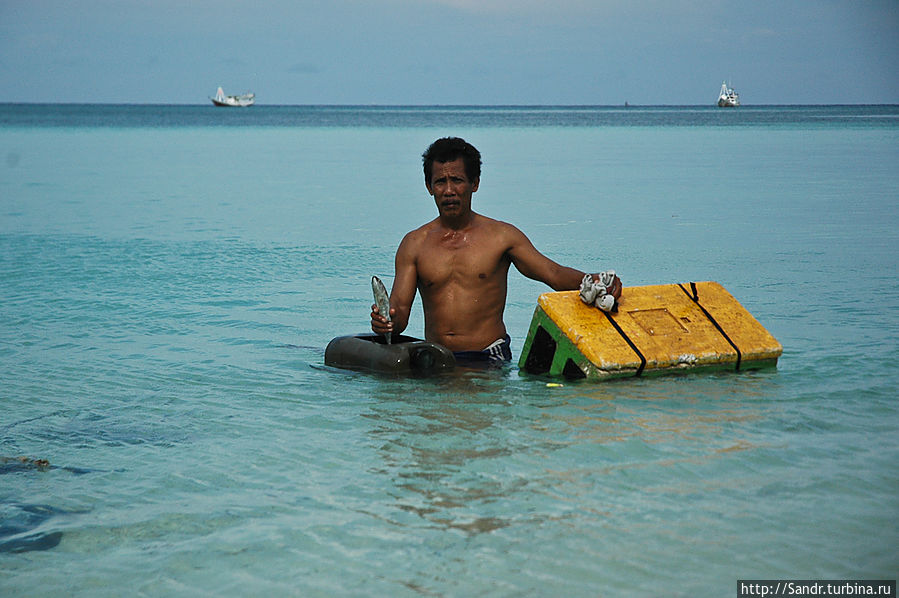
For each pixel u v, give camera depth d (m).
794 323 6.80
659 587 2.74
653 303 5.55
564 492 3.48
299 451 4.05
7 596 2.78
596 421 4.39
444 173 5.71
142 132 62.59
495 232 5.85
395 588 2.76
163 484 3.70
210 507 3.44
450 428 4.33
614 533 3.12
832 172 24.91
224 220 14.84
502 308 5.96
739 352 5.36
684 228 13.46
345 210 16.55
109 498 3.56
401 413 4.61
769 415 4.45
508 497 3.44
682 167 27.81
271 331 6.94
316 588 2.78
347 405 4.81
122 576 2.90
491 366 5.63
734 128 67.06
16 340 6.54
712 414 4.48
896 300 7.71
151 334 6.79
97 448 4.17
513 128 74.31
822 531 3.12
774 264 9.93
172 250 11.34
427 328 6.00
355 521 3.26
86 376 5.53
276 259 10.72
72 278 9.30
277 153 37.97
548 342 5.43
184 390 5.19
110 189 20.72
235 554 3.03
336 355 5.75
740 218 14.71
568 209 16.25
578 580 2.78
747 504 3.35
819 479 3.59
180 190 20.61
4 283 8.98
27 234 12.81
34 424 4.55
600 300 5.31
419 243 5.94
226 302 8.12
